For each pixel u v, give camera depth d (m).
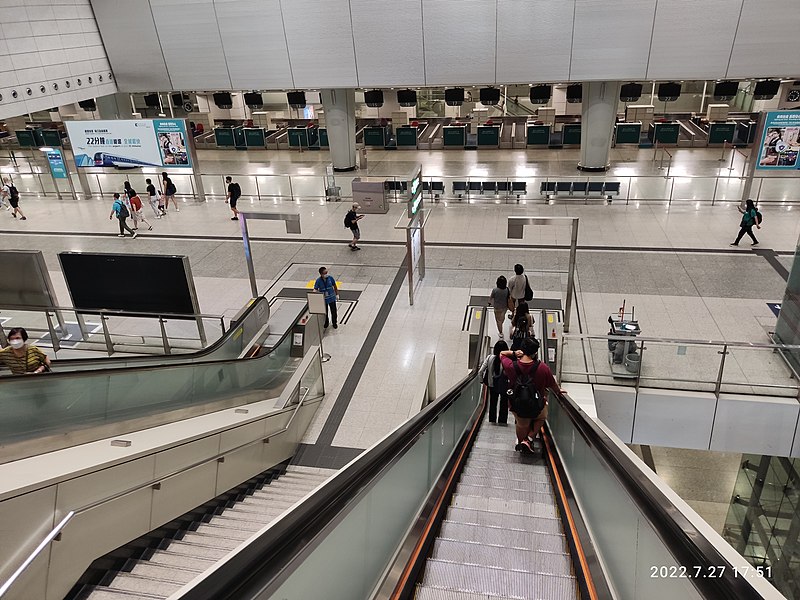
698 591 1.70
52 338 11.02
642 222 17.52
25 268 10.70
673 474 15.30
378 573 3.35
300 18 19.39
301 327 11.74
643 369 9.69
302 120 32.31
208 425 6.23
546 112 29.34
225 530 5.27
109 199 21.62
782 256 14.81
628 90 23.70
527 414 6.66
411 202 13.34
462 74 19.42
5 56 17.47
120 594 3.98
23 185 22.16
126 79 21.50
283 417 8.20
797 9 16.92
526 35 18.59
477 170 23.69
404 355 11.58
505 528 4.52
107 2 20.22
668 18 17.62
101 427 5.20
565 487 5.26
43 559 3.75
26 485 3.64
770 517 13.32
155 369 6.03
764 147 17.03
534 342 6.58
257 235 17.72
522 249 15.92
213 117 33.78
